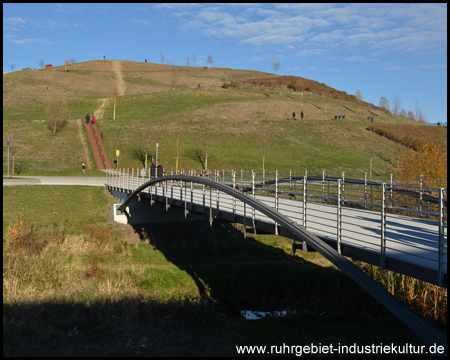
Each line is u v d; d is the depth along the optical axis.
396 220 14.34
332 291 17.91
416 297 14.80
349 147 61.91
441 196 7.04
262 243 26.48
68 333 10.14
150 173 29.66
